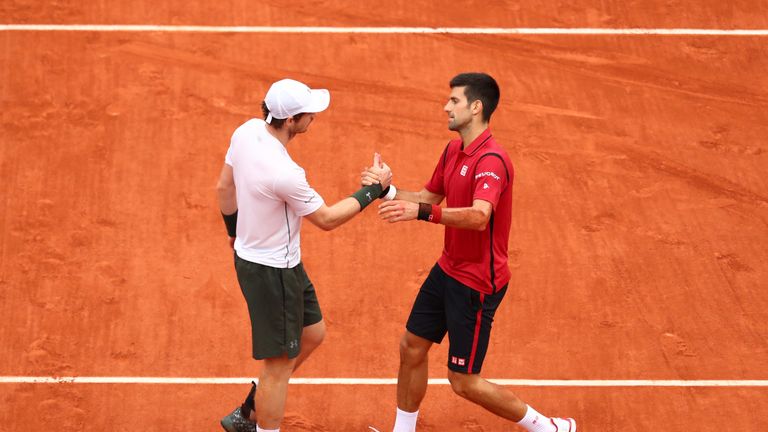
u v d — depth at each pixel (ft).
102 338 107.04
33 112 138.82
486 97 83.76
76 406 99.35
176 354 105.70
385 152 134.72
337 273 117.08
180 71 147.13
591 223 125.70
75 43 151.33
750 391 103.09
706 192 131.44
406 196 90.79
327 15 159.02
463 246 85.15
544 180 131.95
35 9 157.28
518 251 120.98
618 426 99.19
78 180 128.36
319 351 106.93
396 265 118.62
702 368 105.81
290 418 99.04
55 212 123.65
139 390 101.45
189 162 131.95
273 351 83.25
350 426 98.68
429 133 138.41
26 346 105.60
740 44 157.58
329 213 81.10
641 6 163.43
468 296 85.66
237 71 147.74
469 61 151.84
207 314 110.83
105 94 142.51
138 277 115.14
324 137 136.67
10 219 122.21
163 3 159.63
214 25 156.04
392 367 105.50
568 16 161.27
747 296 115.34
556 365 106.01
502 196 84.38
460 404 101.65
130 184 128.16
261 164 78.64
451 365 87.76
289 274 82.33
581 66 152.15
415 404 92.79
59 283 113.80
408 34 156.25
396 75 148.36
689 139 140.15
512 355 106.93
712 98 147.74
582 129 140.77
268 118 79.41
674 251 121.80
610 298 114.73
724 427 99.04
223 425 90.33
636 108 145.07
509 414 89.20
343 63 150.00
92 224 122.21
